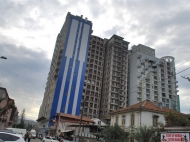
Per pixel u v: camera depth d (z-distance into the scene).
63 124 46.06
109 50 101.06
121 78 93.50
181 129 15.19
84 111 83.25
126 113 32.22
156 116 29.27
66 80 72.12
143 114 28.69
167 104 90.00
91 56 96.12
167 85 94.31
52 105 66.69
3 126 56.94
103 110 87.25
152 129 21.58
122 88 91.94
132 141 25.86
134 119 29.66
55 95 68.25
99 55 98.44
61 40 85.62
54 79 76.06
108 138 25.95
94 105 86.88
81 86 74.19
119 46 99.12
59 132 43.06
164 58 105.44
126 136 26.17
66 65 74.50
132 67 97.25
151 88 90.12
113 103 85.62
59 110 66.69
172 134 13.28
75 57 77.38
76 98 71.31
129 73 98.44
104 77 97.00
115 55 96.25
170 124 24.34
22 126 85.69
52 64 94.56
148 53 101.88
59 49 83.12
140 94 87.44
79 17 85.75
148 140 20.73
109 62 96.62
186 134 12.45
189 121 23.81
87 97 86.88
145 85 89.56
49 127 60.81
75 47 79.06
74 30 81.75
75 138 32.03
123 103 88.56
